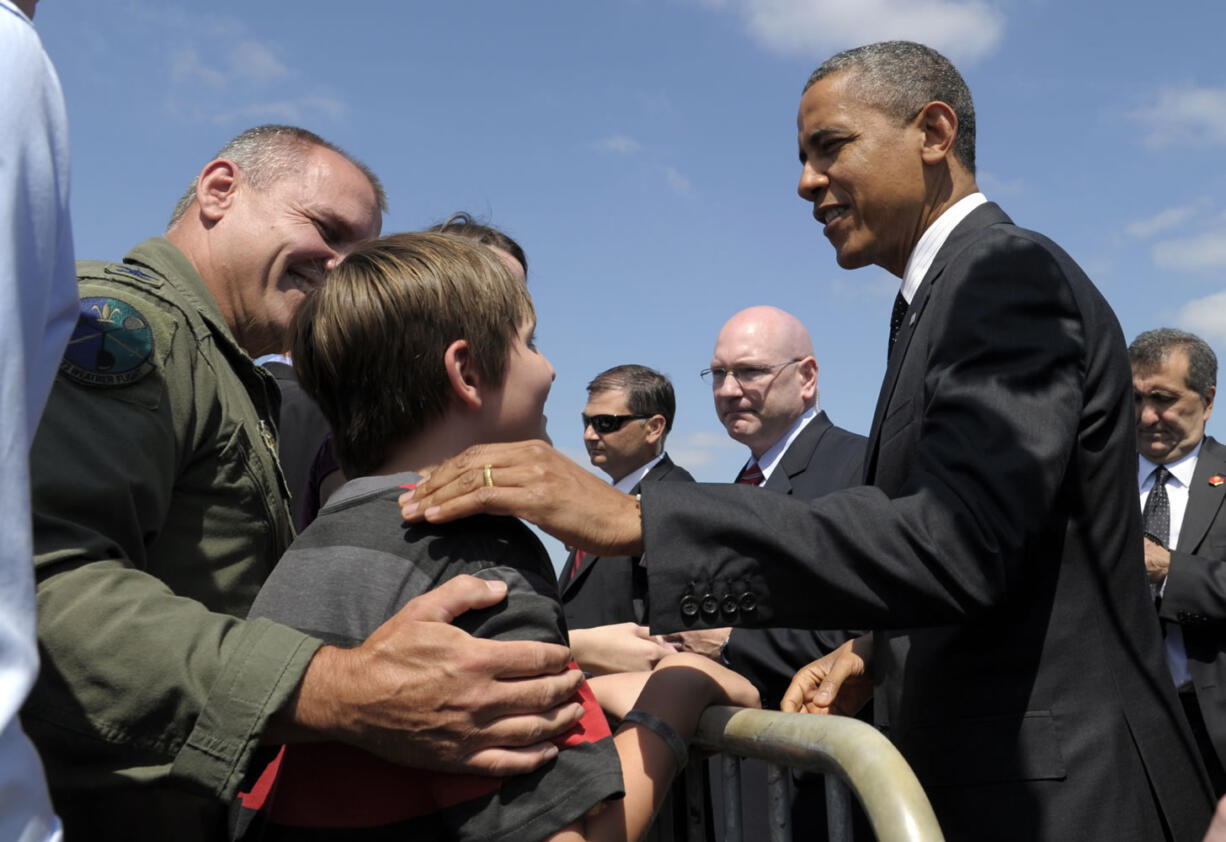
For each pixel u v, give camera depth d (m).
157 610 1.21
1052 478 1.46
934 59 2.07
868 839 1.50
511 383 1.32
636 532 1.38
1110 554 1.60
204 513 1.52
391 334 1.25
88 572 1.22
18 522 0.69
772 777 1.30
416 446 1.29
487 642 1.09
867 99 2.05
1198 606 3.82
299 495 2.69
